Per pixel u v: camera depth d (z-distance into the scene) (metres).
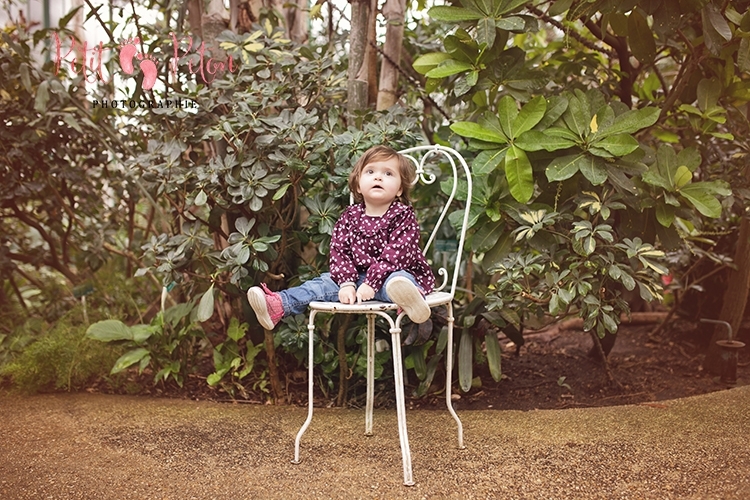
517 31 2.52
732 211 3.16
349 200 2.53
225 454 2.12
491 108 3.10
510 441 2.19
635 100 3.56
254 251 2.50
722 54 2.63
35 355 2.76
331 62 2.70
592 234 2.30
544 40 4.11
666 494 1.80
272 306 2.03
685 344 3.43
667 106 2.79
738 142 2.87
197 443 2.22
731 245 3.38
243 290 2.69
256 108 2.63
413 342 2.61
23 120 3.15
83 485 1.90
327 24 3.70
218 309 3.13
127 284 3.52
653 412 2.41
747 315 3.38
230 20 3.05
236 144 2.49
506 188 2.57
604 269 2.36
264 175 2.42
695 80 2.82
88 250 3.44
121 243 3.84
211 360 3.09
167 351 2.84
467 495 1.82
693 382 2.87
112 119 3.42
